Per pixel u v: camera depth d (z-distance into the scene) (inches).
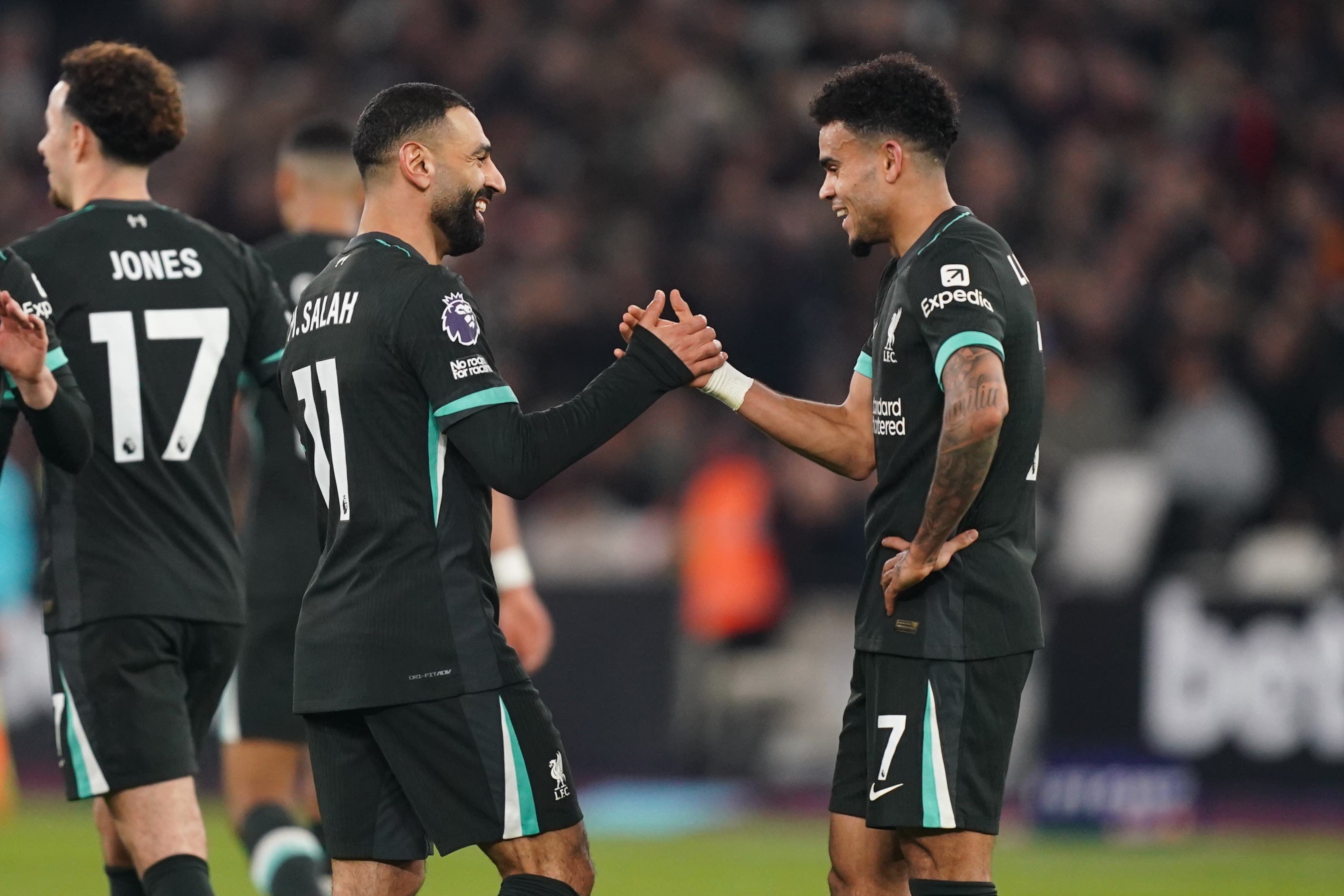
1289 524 1662.2
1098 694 1446.9
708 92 2186.3
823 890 1106.7
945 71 2148.1
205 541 712.4
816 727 1641.2
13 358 621.3
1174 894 1068.5
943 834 600.1
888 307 618.8
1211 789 1412.4
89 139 719.1
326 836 600.1
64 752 693.3
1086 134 2086.6
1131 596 1446.9
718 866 1212.5
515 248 2118.6
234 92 2351.1
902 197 623.2
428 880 1135.6
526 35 2315.5
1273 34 2210.9
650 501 1841.8
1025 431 609.9
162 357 707.4
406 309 576.4
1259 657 1408.7
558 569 1749.5
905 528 612.7
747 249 1995.6
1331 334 1780.3
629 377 599.8
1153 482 1627.7
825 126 634.2
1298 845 1307.8
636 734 1628.9
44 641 1654.8
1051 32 2219.5
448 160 602.5
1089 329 1854.1
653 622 1637.6
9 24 2460.6
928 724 596.1
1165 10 2272.4
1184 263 1950.1
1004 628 599.8
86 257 703.7
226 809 1497.3
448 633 575.5
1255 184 2041.1
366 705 572.4
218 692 734.5
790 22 2293.3
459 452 582.9
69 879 1136.8
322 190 881.5
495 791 576.7
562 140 2234.3
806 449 668.1
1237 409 1724.9
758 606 1649.9
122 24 2475.4
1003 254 610.9
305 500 843.4
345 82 2322.8
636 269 2031.3
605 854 1283.2
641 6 2316.7
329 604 585.0
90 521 693.9
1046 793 1381.6
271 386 748.0
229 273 731.4
